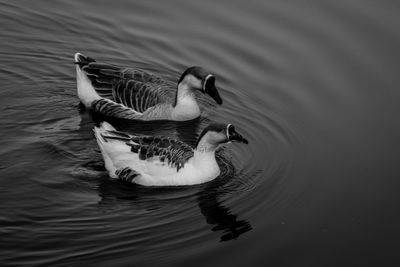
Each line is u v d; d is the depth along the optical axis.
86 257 12.71
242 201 14.88
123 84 18.80
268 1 22.72
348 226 14.08
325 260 13.05
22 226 13.52
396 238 13.72
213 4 22.86
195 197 14.91
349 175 15.85
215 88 18.22
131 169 15.17
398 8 21.89
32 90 18.88
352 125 17.73
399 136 17.20
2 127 17.06
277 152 16.89
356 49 20.31
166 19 22.31
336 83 19.27
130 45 21.33
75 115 18.19
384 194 15.13
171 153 15.25
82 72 18.61
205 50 20.91
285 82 19.50
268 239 13.59
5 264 12.39
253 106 18.83
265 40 21.03
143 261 12.69
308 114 18.31
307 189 15.35
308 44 20.67
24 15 22.08
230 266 12.70
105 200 14.59
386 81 19.14
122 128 18.36
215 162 15.59
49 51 20.67
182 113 18.53
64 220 13.79
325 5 22.27
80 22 22.12
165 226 13.81
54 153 16.09
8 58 20.05
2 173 15.15
